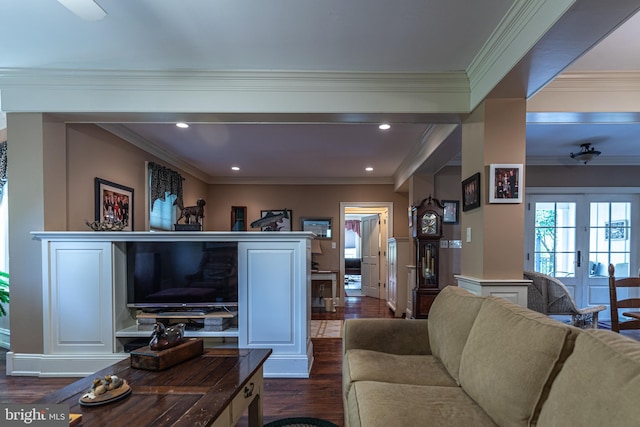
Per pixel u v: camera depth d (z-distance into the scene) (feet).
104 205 11.87
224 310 10.47
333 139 13.85
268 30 7.06
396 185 20.83
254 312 9.73
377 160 17.56
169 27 6.98
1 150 12.03
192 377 5.25
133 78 9.00
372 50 7.82
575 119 9.45
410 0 6.06
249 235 9.66
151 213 14.87
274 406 7.73
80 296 9.60
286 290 9.69
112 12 6.47
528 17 5.90
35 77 9.04
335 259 22.02
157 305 10.18
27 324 9.52
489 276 7.96
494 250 7.97
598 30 5.34
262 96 9.05
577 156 15.38
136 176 13.91
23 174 9.30
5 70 8.89
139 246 10.23
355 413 4.57
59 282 9.56
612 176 17.38
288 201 22.31
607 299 17.13
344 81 8.98
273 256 9.71
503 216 7.99
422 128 12.46
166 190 15.75
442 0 6.05
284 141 14.23
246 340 9.70
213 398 4.52
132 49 7.89
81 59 8.39
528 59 6.23
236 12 6.45
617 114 9.00
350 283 34.55
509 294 7.86
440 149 12.16
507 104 8.04
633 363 2.75
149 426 3.84
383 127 12.37
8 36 7.34
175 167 17.44
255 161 17.93
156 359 5.49
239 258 9.80
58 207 9.78
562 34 5.46
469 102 8.84
